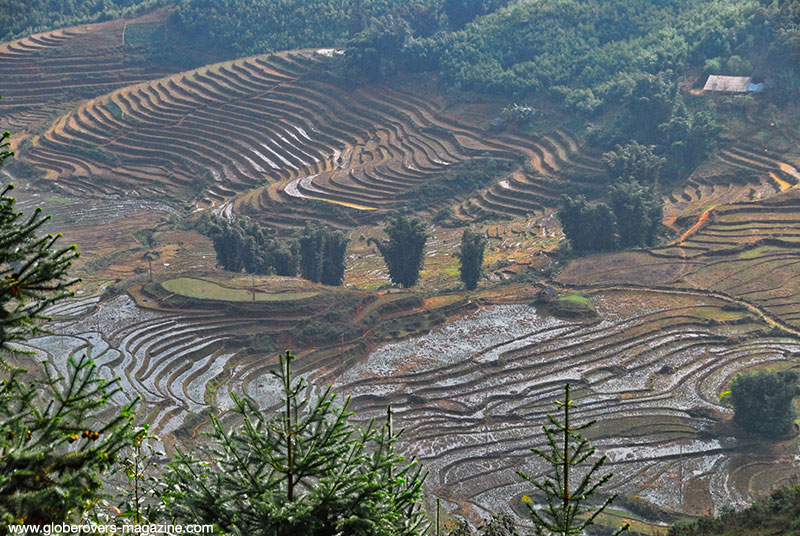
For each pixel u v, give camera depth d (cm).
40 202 14150
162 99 16888
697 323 8431
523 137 14488
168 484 1575
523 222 12444
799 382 7200
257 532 1488
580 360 7762
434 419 6825
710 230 10419
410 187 13800
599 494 5966
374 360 7656
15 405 1311
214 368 7231
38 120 16912
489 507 5741
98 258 10888
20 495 1183
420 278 10381
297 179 14475
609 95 14225
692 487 6062
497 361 7619
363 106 16162
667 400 7188
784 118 12950
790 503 4356
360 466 1612
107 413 6209
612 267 9731
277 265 9806
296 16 19138
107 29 19150
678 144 12694
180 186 14838
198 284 8394
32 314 1328
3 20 19188
